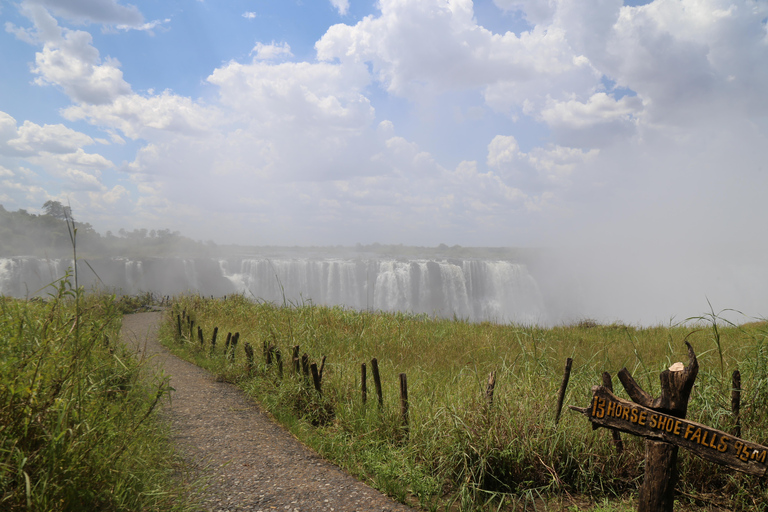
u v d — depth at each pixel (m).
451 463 3.76
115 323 5.51
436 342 9.59
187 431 4.85
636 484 3.63
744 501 3.32
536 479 3.68
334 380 5.67
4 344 3.20
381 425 4.54
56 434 2.57
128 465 3.05
